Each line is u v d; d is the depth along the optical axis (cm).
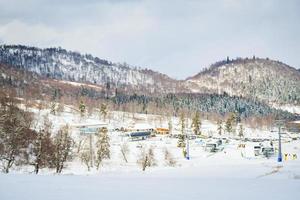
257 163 6156
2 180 2292
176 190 2078
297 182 2584
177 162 8569
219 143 13725
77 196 1788
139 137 15450
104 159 9238
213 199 1812
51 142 7506
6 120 6856
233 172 4594
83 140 11125
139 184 2325
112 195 1850
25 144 7100
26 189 1939
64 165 7419
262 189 2167
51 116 17450
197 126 18212
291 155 9438
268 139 17938
